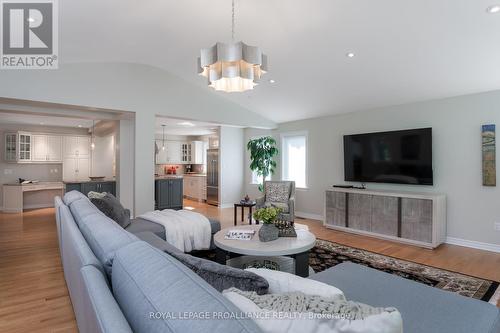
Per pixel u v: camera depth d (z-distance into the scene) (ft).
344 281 5.91
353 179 17.74
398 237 14.37
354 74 13.61
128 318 2.84
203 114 18.10
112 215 10.32
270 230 9.37
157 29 11.03
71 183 19.03
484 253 12.56
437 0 8.40
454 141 13.97
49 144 25.71
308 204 20.86
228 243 9.11
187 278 2.72
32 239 14.61
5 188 23.08
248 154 26.43
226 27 10.93
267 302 2.81
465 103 13.65
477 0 8.18
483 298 8.35
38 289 8.79
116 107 14.76
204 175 30.30
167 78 16.55
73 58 12.92
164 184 22.99
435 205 13.16
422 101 15.08
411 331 4.17
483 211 13.11
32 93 12.51
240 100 19.26
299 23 10.46
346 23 10.11
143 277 2.92
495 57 10.64
